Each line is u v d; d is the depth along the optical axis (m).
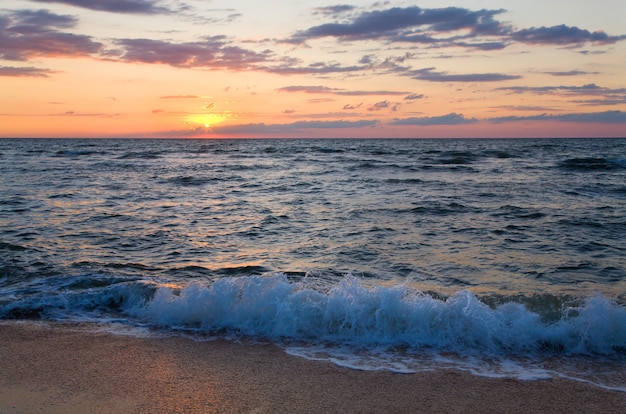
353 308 5.03
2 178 22.27
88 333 4.83
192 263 8.06
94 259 8.13
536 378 3.98
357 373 4.03
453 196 16.44
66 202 15.00
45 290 6.17
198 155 44.84
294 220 12.16
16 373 3.89
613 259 8.29
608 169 26.83
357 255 8.59
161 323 5.16
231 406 3.42
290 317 5.04
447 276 7.27
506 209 13.55
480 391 3.73
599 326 4.72
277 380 3.86
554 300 5.58
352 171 26.66
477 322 4.80
